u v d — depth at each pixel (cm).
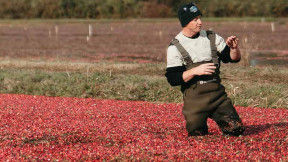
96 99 1744
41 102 1658
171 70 866
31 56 3350
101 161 791
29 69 2483
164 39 4631
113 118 1311
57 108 1509
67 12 7806
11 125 1200
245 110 1463
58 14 7856
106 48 3912
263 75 2117
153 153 814
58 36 5225
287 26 5794
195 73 824
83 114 1384
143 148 847
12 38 5069
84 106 1552
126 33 5438
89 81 1978
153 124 1165
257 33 4816
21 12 8138
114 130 1070
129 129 1084
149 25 6319
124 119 1284
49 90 1941
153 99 1791
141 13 7519
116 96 1842
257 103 1625
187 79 841
